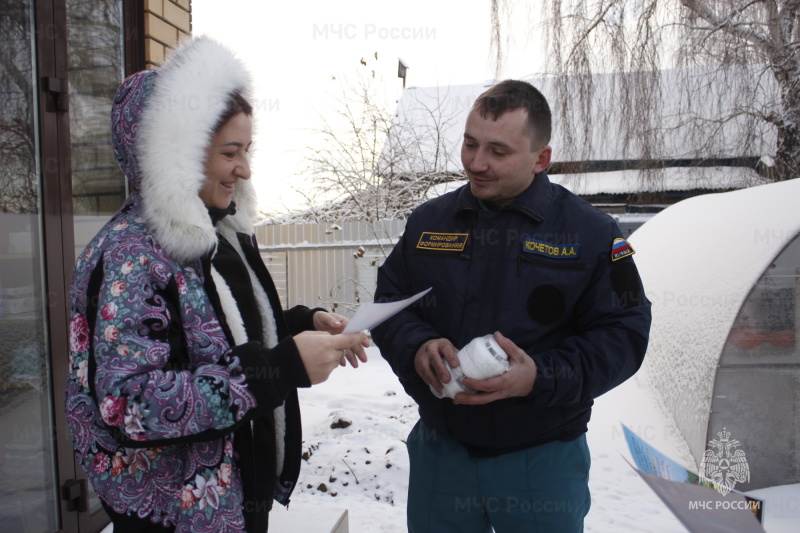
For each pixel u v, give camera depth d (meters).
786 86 9.77
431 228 1.91
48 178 2.43
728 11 9.87
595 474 3.62
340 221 9.21
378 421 4.53
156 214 1.26
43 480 2.37
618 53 10.30
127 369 1.18
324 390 5.50
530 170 1.76
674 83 10.49
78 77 2.74
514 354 1.56
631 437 1.56
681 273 4.25
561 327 1.79
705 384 3.57
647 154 10.28
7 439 2.23
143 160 1.26
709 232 4.26
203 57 1.33
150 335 1.22
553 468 1.77
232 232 1.64
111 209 2.96
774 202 3.77
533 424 1.74
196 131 1.28
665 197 11.09
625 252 1.75
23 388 2.30
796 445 3.47
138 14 3.25
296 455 1.65
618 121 10.52
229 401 1.20
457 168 9.26
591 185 12.54
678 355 3.94
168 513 1.32
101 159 2.90
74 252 2.59
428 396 1.85
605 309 1.72
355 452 4.04
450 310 1.83
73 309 1.31
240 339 1.38
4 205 2.24
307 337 1.31
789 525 2.99
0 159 2.23
